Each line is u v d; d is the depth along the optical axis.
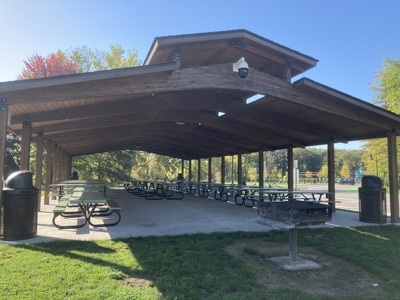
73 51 29.16
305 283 3.80
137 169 30.25
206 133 12.98
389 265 4.46
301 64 7.17
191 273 3.89
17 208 5.26
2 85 4.70
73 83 5.16
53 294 3.09
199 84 5.90
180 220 7.80
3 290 3.15
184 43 5.89
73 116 7.25
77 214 8.32
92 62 29.56
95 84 5.29
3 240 5.18
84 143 15.04
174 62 5.57
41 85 4.85
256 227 6.91
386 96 22.22
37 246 4.85
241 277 3.81
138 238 5.57
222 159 17.64
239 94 9.33
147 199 13.66
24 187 5.37
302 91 6.87
